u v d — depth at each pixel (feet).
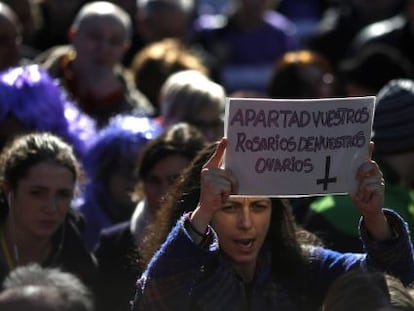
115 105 35.19
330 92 36.09
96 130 33.81
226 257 20.24
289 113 19.19
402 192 25.03
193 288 19.99
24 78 28.14
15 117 27.86
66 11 44.88
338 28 48.60
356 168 19.76
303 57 36.11
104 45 35.24
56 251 23.48
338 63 48.44
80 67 35.37
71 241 23.71
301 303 20.74
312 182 19.51
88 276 23.71
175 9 43.47
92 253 25.00
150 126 28.66
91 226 28.07
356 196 19.84
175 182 21.59
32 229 22.86
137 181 27.32
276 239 20.92
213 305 20.02
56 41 44.96
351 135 19.61
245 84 48.44
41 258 23.29
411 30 43.62
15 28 35.76
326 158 19.52
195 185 21.03
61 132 28.37
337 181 19.67
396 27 43.96
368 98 19.57
